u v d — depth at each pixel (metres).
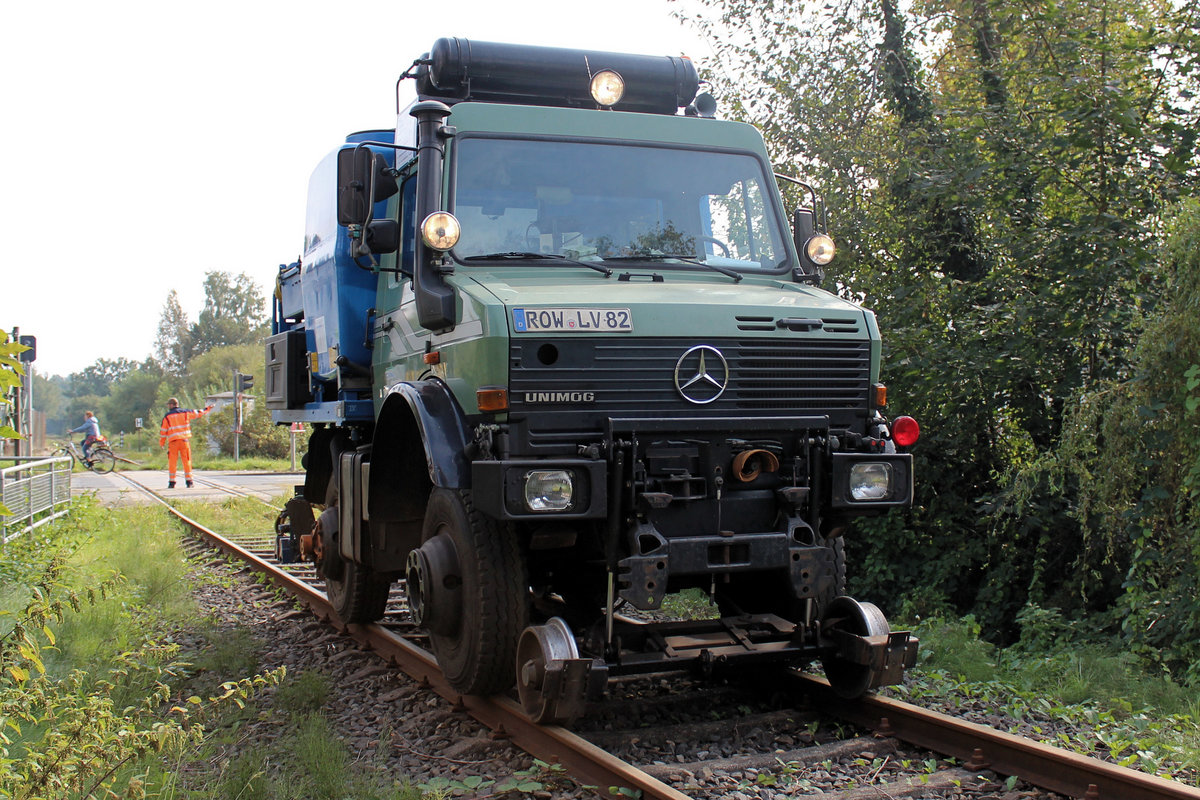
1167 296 7.32
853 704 5.21
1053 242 8.95
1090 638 7.46
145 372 108.81
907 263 10.48
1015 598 9.12
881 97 11.32
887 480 4.99
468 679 5.10
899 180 10.16
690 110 6.60
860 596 9.54
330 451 8.16
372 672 6.26
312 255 7.81
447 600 5.14
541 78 6.36
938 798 4.14
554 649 4.53
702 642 5.01
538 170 5.65
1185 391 6.87
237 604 8.99
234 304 108.94
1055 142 8.78
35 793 3.61
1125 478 7.30
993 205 9.57
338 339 6.98
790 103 11.63
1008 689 5.82
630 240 5.70
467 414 4.90
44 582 7.17
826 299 5.40
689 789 4.20
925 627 7.74
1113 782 3.94
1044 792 4.15
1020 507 8.21
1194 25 8.54
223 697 4.54
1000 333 9.05
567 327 4.65
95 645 6.68
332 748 4.66
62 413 169.12
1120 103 8.53
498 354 4.59
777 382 4.98
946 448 9.63
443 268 5.21
